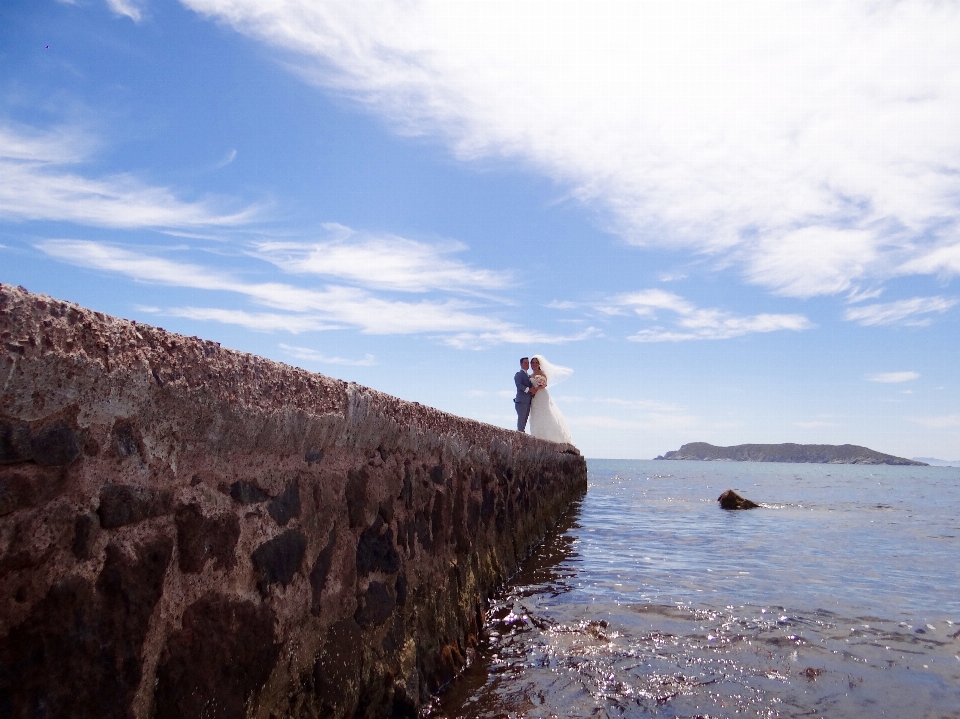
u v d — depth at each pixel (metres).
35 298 1.53
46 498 1.57
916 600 6.88
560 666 4.63
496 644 5.13
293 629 2.63
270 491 2.51
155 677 1.92
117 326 1.76
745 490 28.73
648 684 4.34
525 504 9.28
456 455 5.18
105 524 1.73
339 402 3.03
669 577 7.76
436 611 4.36
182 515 2.05
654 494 23.69
